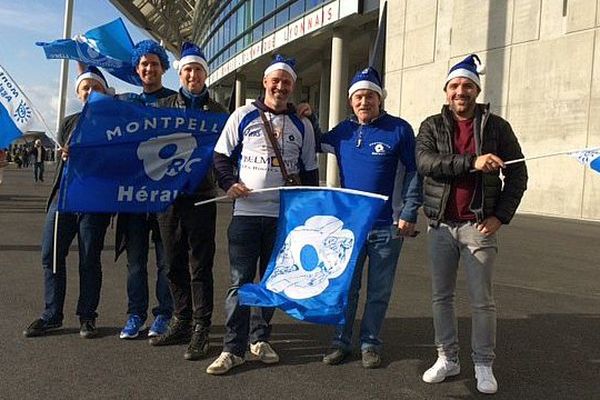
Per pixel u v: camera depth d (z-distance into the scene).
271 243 4.21
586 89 13.95
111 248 8.66
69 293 6.02
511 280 7.28
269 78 4.12
